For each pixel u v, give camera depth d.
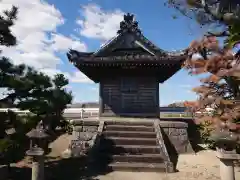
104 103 14.13
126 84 14.23
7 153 6.93
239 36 1.72
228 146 4.32
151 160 9.02
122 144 10.17
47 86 9.95
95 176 7.90
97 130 11.11
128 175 8.00
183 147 11.19
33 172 6.60
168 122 11.58
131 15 14.28
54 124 14.35
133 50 13.99
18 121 7.81
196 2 2.06
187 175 8.02
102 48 13.66
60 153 12.26
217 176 7.88
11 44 8.25
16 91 8.21
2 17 8.04
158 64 12.31
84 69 13.49
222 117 1.71
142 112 13.89
